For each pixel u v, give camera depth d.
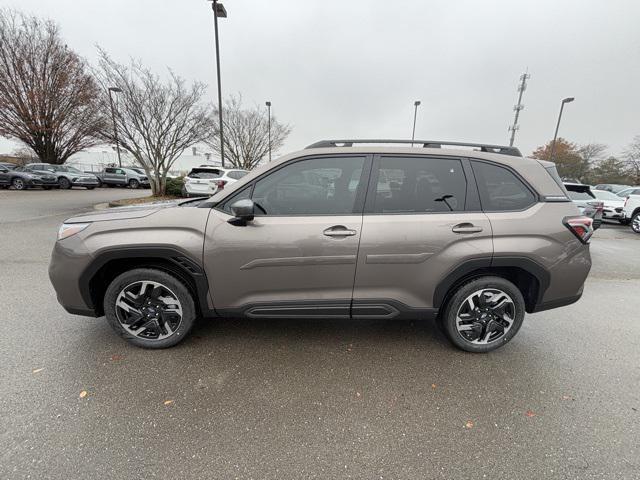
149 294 2.66
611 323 3.47
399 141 2.65
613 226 11.77
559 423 2.04
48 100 21.55
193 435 1.89
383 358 2.72
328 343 2.93
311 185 2.58
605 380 2.48
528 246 2.56
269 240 2.48
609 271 5.68
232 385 2.34
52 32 20.39
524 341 3.06
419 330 3.21
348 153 2.61
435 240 2.53
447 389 2.35
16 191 18.20
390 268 2.56
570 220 2.63
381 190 2.58
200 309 2.78
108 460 1.72
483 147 2.81
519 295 2.70
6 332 2.94
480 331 2.75
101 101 12.55
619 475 1.68
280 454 1.79
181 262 2.53
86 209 11.22
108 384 2.29
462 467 1.73
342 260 2.52
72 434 1.86
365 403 2.19
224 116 22.52
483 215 2.58
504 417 2.09
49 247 6.05
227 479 1.64
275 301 2.61
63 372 2.40
